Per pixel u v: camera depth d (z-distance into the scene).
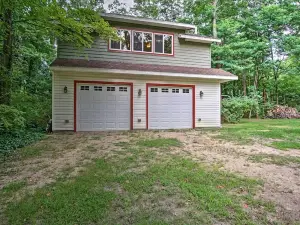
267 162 4.73
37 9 6.41
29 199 3.05
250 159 4.96
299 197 3.12
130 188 3.33
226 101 15.44
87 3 15.30
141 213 2.67
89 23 7.60
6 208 2.85
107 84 9.86
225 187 3.38
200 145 6.52
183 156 5.19
